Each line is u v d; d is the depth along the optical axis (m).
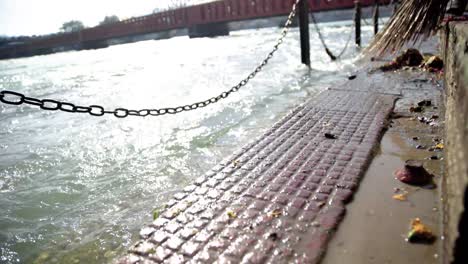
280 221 2.27
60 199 3.46
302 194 2.58
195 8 54.38
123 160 4.34
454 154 1.46
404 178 2.67
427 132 3.67
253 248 2.03
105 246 2.57
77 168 4.24
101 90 10.63
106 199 3.36
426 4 3.60
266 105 6.33
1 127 6.77
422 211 2.26
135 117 6.35
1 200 3.50
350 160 3.10
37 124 6.86
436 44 10.97
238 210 2.45
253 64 12.88
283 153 3.39
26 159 4.70
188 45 34.41
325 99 5.33
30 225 3.00
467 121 1.44
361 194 2.54
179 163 4.04
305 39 10.93
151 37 79.44
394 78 6.53
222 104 6.63
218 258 1.97
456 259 1.14
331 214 2.30
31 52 79.94
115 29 69.19
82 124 6.41
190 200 2.64
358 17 16.05
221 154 4.15
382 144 3.48
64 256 2.51
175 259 1.99
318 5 32.59
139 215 2.97
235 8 47.72
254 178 2.91
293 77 9.19
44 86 13.48
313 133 3.88
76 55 47.88
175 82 10.23
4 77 19.75
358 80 6.67
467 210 1.12
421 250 1.91
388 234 2.07
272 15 42.97
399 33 3.84
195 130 5.22
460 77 1.91
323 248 1.99
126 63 20.31
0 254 2.60
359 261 1.87
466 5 5.11
